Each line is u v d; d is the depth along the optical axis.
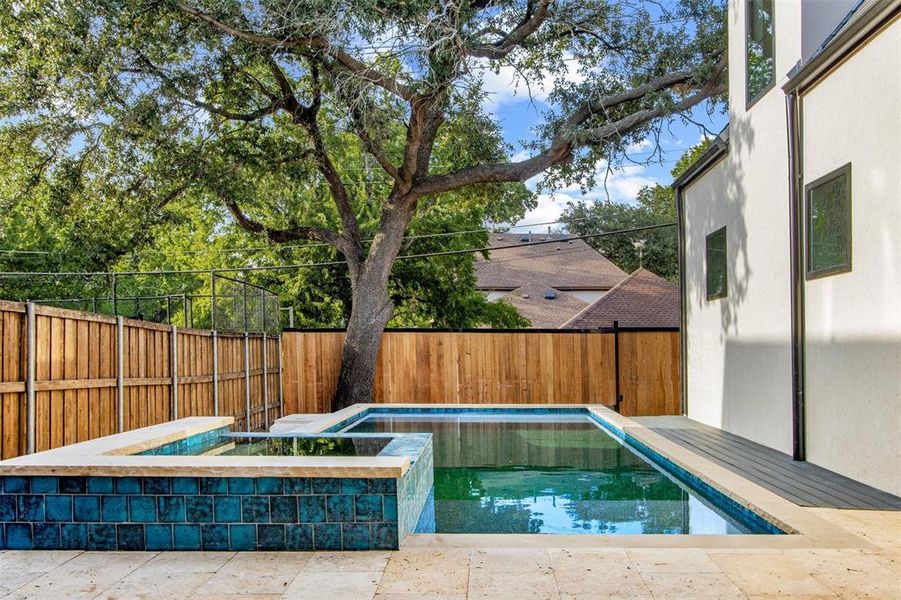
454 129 13.62
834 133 5.27
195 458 3.79
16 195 11.99
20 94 10.70
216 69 11.44
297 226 14.35
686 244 9.72
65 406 5.65
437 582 2.95
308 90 12.76
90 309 18.56
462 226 18.19
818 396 5.58
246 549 3.52
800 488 4.72
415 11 9.52
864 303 4.86
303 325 18.89
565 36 12.78
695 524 4.46
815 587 2.82
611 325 14.40
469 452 7.71
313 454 4.57
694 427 8.38
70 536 3.60
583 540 3.61
